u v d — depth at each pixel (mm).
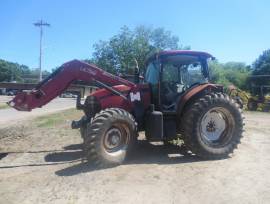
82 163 7441
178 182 6059
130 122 7266
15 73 107250
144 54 38844
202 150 7621
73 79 7895
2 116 20453
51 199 5332
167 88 8086
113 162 7043
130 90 8000
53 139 10852
